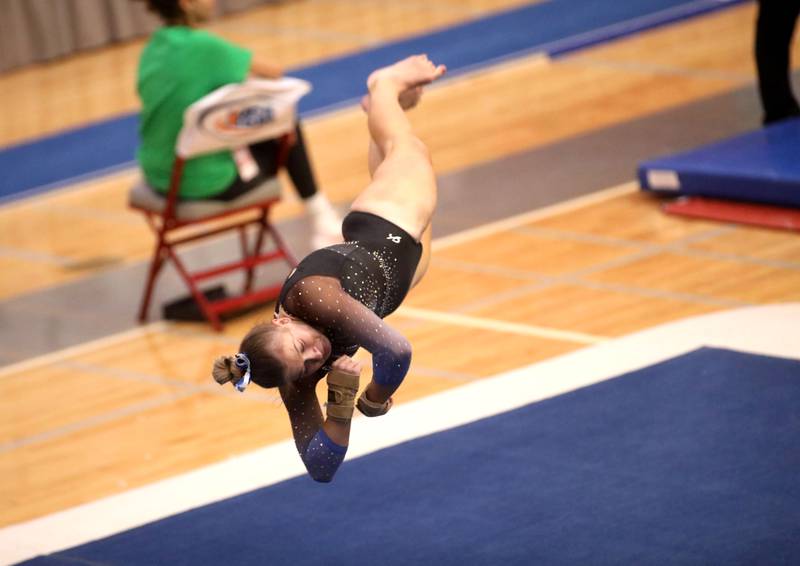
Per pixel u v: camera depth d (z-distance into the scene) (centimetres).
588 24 2531
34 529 1013
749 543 854
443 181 1752
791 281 1306
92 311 1480
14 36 2816
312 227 1473
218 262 1591
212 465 1086
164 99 1355
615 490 952
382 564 890
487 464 1018
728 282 1323
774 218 1453
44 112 2464
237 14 3125
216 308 1373
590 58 2289
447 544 905
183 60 1355
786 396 1061
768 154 1534
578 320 1280
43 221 1833
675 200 1571
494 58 2364
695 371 1131
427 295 1393
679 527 887
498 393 1142
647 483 955
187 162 1355
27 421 1221
